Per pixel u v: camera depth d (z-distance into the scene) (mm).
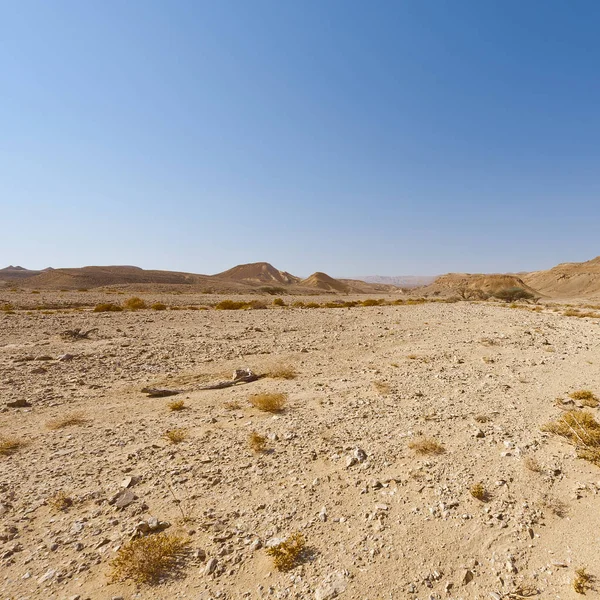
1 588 3020
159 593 3025
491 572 3281
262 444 5480
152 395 7891
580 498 4305
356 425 6266
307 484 4547
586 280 165000
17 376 8641
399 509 4082
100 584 3102
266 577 3186
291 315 21672
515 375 9500
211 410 7086
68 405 7199
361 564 3330
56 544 3520
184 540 3578
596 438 5488
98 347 11734
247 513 4004
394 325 17625
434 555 3449
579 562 3383
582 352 12320
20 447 5469
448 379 9102
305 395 7934
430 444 5449
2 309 24516
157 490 4402
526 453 5301
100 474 4750
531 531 3762
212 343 12875
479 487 4332
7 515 3922
